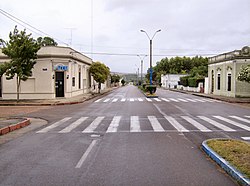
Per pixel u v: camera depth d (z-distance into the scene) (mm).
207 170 5816
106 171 5754
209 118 14188
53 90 29297
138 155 6992
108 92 49438
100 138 9148
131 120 13375
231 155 6387
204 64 97312
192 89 51312
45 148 7789
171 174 5559
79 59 35125
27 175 5539
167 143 8367
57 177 5410
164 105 21984
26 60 25219
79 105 22672
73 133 10102
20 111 18297
